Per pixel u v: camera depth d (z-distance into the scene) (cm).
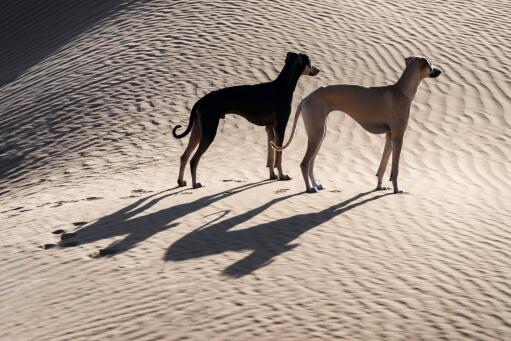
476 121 2008
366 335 824
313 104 1433
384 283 967
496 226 1206
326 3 2795
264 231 1215
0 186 1961
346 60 2381
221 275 1027
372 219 1255
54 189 1797
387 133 1462
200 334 849
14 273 1159
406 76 1431
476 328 838
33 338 901
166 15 2802
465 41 2489
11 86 2647
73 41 2856
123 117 2183
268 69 2352
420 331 831
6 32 3216
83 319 934
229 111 1568
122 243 1221
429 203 1365
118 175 1822
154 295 980
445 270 1009
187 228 1266
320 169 1719
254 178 1659
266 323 864
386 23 2638
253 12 2739
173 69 2402
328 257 1073
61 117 2252
